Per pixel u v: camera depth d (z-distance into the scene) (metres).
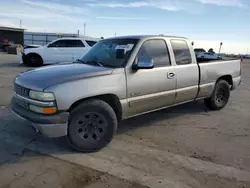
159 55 4.23
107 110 3.48
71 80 3.17
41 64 14.41
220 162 3.27
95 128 3.48
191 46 4.85
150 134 4.23
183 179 2.85
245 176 2.95
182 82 4.57
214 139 4.07
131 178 2.85
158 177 2.88
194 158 3.37
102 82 3.40
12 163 3.13
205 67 5.05
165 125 4.71
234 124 4.85
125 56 3.82
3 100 6.21
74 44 14.27
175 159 3.33
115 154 3.45
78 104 3.29
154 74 4.04
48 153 3.42
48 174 2.89
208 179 2.87
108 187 2.67
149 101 4.05
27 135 4.02
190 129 4.52
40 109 3.09
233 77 5.94
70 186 2.67
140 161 3.25
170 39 4.46
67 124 3.19
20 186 2.64
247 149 3.70
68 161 3.21
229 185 2.75
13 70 12.35
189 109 5.87
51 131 3.09
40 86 3.08
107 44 4.38
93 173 2.94
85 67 3.69
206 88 5.18
